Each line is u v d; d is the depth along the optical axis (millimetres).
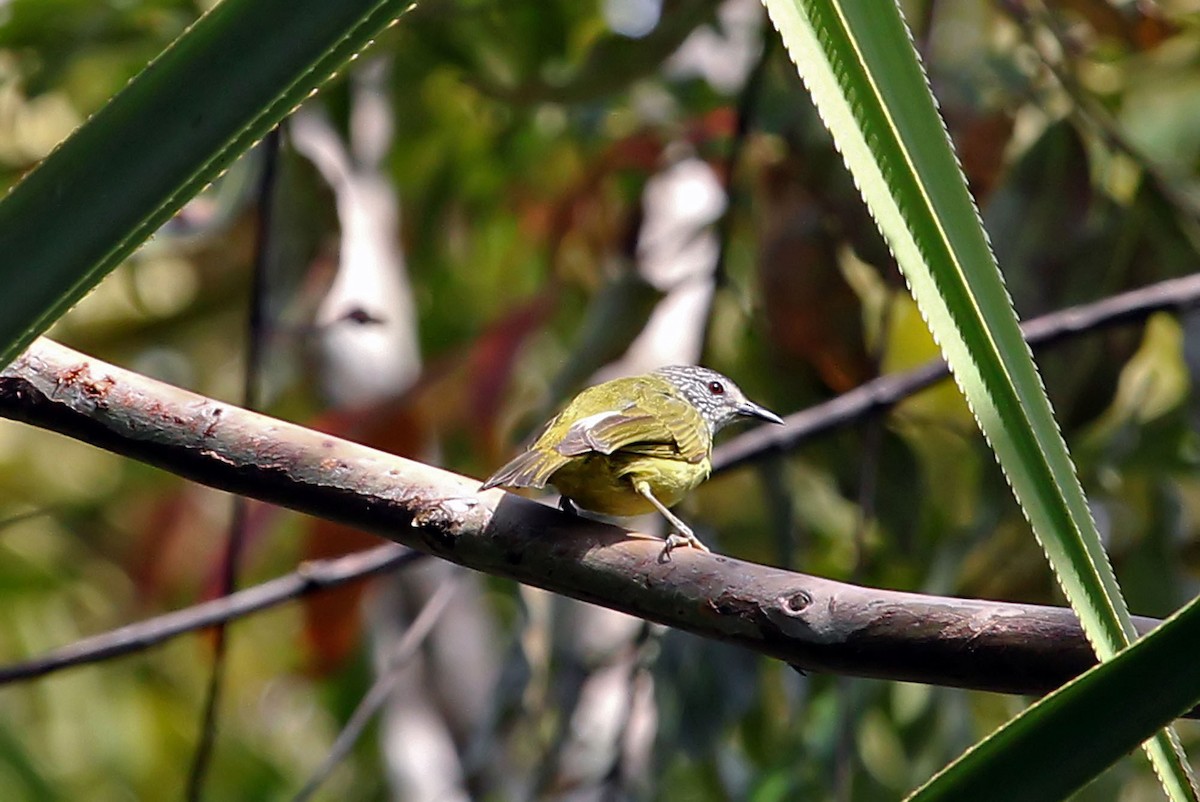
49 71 12062
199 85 2996
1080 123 11625
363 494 5789
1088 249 11414
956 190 3029
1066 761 3258
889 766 12539
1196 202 11734
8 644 16438
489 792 11609
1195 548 12055
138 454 5957
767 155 11828
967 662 4473
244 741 17156
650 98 13820
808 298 11414
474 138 14852
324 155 12461
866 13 2924
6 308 3062
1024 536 11812
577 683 11422
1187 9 11516
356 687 15430
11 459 16500
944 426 11648
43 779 15633
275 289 12430
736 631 4973
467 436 13281
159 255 12938
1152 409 11891
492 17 13281
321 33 2961
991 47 12336
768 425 11711
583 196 13734
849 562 12812
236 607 8969
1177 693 3176
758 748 12555
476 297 15859
